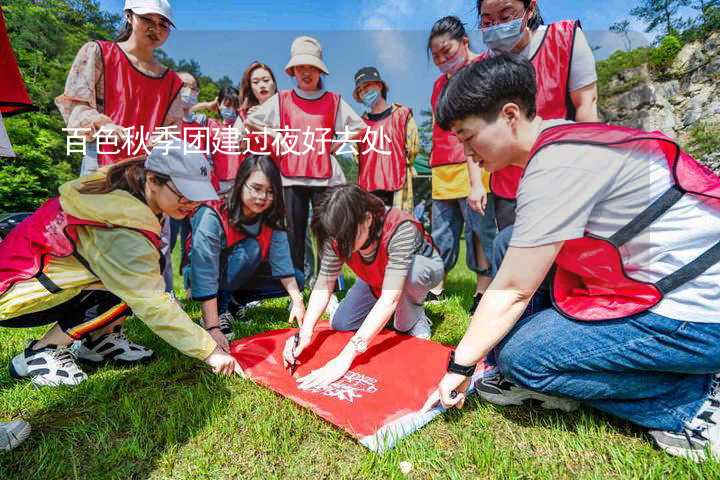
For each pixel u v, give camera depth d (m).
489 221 2.25
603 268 1.14
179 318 1.52
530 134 1.15
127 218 1.45
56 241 1.50
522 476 1.08
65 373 1.59
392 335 1.99
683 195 1.08
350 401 1.42
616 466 1.10
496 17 1.87
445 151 2.31
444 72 2.06
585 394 1.21
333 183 2.22
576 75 1.89
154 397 1.47
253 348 1.87
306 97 2.12
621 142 1.07
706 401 1.13
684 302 1.07
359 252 1.82
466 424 1.33
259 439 1.24
